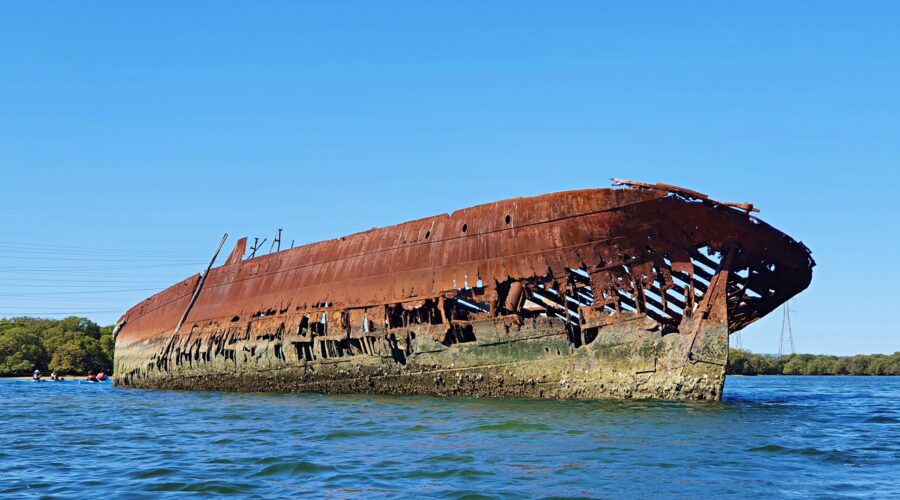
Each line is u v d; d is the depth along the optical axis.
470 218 28.95
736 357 125.88
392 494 13.14
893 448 17.47
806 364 129.25
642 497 12.77
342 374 31.72
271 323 35.12
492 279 27.36
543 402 25.19
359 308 30.86
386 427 21.36
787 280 27.75
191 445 19.23
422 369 28.84
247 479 14.59
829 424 22.23
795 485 13.59
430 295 28.72
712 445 17.47
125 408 31.09
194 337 40.44
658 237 25.00
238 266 40.34
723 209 24.47
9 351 92.06
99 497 13.30
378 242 32.16
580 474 14.45
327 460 16.33
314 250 35.53
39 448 19.12
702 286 26.34
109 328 109.31
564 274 26.05
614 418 21.47
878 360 127.75
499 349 26.84
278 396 33.41
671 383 24.53
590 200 25.95
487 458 16.08
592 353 25.50
